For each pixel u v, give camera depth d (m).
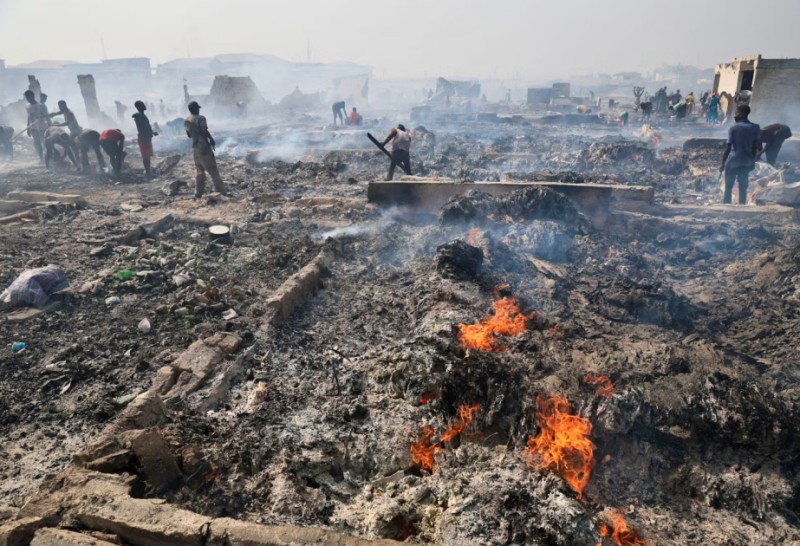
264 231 8.30
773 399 3.43
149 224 8.43
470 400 3.67
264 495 3.09
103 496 2.74
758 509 3.06
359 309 5.71
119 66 54.88
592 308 5.64
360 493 3.27
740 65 22.22
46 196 10.32
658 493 3.20
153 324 5.36
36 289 5.80
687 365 3.96
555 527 2.62
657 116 28.11
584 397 3.62
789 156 13.37
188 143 18.36
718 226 7.93
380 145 10.64
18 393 4.23
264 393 4.09
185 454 3.25
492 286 5.82
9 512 2.74
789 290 5.95
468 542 2.59
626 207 8.81
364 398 4.01
